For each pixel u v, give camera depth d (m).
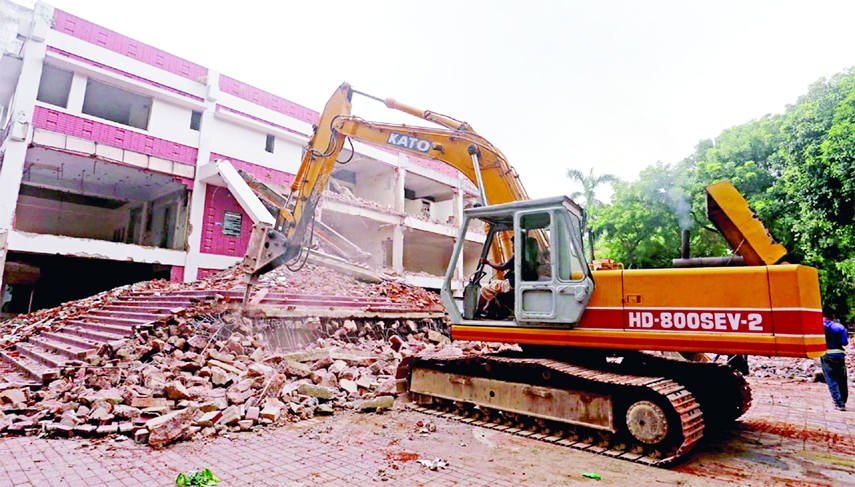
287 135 21.81
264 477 4.18
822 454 5.11
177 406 6.10
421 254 30.22
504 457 4.85
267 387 6.48
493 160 7.45
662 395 4.70
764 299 4.64
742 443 5.54
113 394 6.30
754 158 20.66
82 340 9.95
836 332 7.62
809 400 8.34
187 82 18.95
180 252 18.11
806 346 4.38
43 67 16.22
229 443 5.14
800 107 17.08
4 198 14.36
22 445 4.98
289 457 4.71
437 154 7.93
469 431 5.84
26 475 4.16
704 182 20.62
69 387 6.94
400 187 25.44
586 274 5.42
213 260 18.89
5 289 19.19
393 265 23.69
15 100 15.38
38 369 8.53
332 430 5.72
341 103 8.93
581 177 32.44
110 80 17.03
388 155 25.06
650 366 6.08
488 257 7.38
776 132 20.05
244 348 9.17
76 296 20.72
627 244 22.97
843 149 13.72
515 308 5.88
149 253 17.41
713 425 6.43
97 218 24.52
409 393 7.25
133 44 17.69
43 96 18.08
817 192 15.00
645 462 4.71
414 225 24.69
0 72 16.55
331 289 14.47
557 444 5.31
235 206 19.84
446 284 6.59
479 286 6.89
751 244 5.20
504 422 6.09
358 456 4.78
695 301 4.95
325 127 9.04
